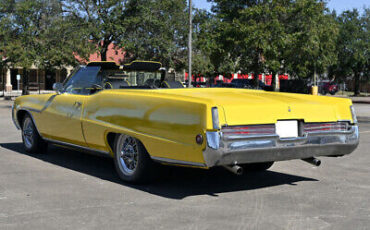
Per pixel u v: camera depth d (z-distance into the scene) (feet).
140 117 16.66
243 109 15.07
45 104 22.66
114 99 18.03
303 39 73.31
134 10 99.66
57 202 14.96
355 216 13.76
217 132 14.47
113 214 13.66
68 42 101.30
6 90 154.71
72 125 20.42
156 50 100.01
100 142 18.80
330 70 145.89
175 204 14.88
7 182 17.81
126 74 22.35
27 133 24.77
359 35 136.26
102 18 100.01
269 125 15.67
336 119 17.20
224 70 82.89
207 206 14.69
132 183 17.70
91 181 18.16
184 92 17.83
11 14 99.04
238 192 16.72
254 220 13.23
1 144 28.63
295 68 81.87
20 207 14.33
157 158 16.10
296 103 16.33
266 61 74.84
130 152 17.71
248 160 15.24
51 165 21.53
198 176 19.57
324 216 13.73
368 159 24.89
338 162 23.85
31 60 99.71
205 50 78.07
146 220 13.10
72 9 99.14
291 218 13.48
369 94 162.20
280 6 72.59
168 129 15.57
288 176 19.94
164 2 96.68
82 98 20.06
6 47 98.68
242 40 72.74
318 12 75.36
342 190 17.24
